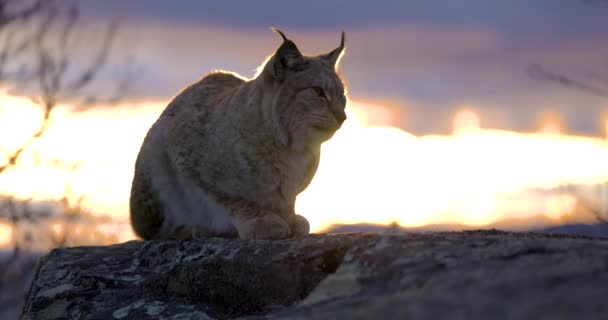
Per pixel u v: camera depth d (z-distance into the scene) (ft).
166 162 61.11
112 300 49.98
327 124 58.54
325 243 44.21
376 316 29.89
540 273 32.27
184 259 50.39
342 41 63.16
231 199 58.39
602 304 28.45
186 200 61.26
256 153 57.21
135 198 63.46
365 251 39.19
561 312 28.09
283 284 44.52
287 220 59.21
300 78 58.39
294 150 58.23
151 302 48.98
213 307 47.19
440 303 29.76
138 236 65.46
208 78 64.80
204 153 58.65
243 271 46.09
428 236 40.37
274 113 57.21
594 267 32.73
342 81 62.03
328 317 31.91
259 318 36.42
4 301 95.20
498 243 38.81
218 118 58.90
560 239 40.45
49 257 56.70
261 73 58.08
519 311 28.35
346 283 37.32
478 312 28.60
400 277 36.11
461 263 36.17
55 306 50.57
